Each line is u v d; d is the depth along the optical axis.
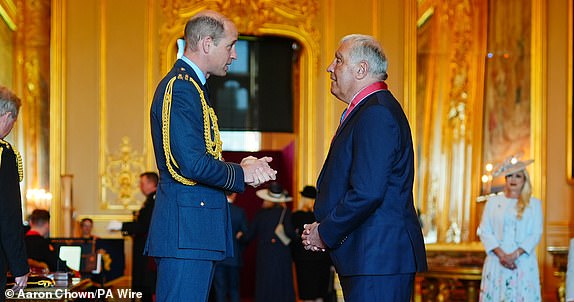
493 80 13.59
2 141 5.11
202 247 4.44
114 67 13.15
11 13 13.03
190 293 4.43
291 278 11.57
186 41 4.56
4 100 5.09
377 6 13.59
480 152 13.55
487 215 9.12
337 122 13.59
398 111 4.56
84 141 13.05
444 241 13.48
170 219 4.45
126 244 12.77
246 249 16.28
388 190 4.52
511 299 8.88
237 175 4.47
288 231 11.48
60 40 12.98
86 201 13.02
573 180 13.38
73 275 7.48
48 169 12.99
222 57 4.55
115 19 13.18
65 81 13.00
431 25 13.62
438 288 12.89
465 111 13.58
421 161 13.52
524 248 8.88
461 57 13.62
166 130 4.39
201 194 4.48
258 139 16.86
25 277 5.07
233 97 13.61
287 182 15.90
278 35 13.52
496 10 13.59
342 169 4.53
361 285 4.48
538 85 13.42
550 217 13.39
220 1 13.35
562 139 13.48
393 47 13.58
